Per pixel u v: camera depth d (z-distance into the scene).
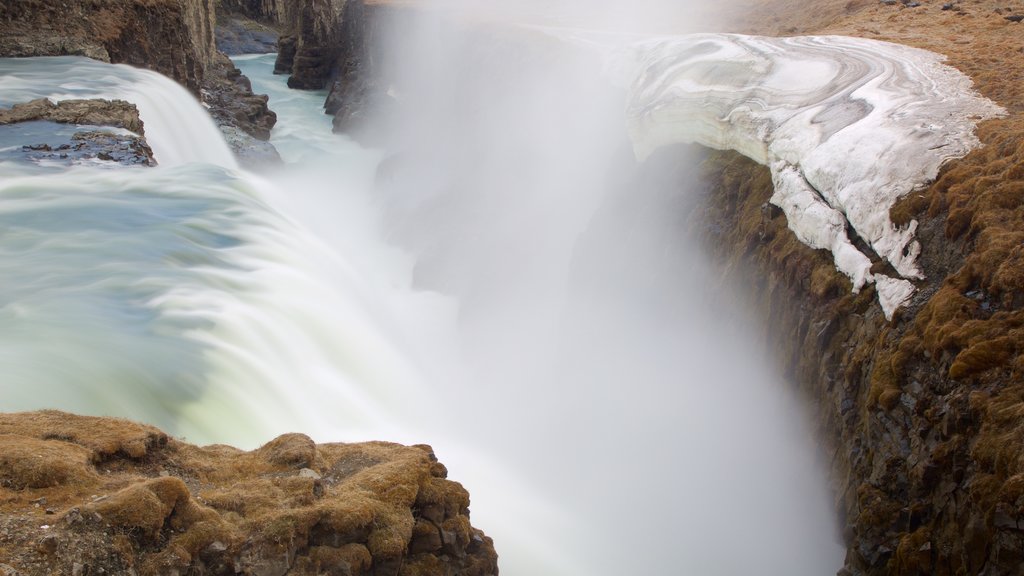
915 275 19.78
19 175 29.25
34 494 10.66
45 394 16.03
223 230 28.48
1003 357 16.11
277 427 19.44
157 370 18.47
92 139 33.47
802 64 34.47
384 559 12.23
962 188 20.06
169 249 25.70
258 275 25.84
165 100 44.34
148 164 33.19
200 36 65.50
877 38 41.00
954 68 31.61
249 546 11.03
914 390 17.66
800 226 24.48
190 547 10.58
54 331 19.14
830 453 20.66
